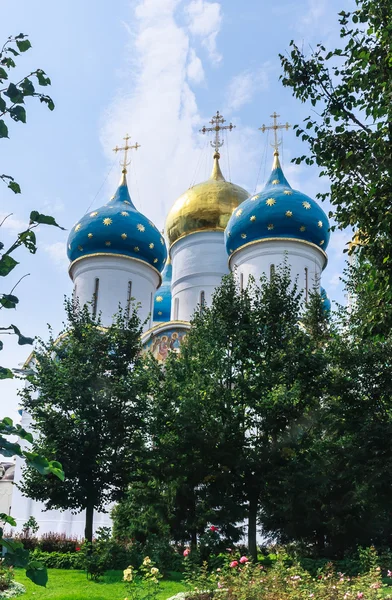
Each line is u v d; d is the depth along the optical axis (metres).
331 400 22.66
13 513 34.75
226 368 22.83
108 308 40.81
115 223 42.03
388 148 12.33
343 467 21.81
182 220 46.78
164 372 26.06
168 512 22.19
